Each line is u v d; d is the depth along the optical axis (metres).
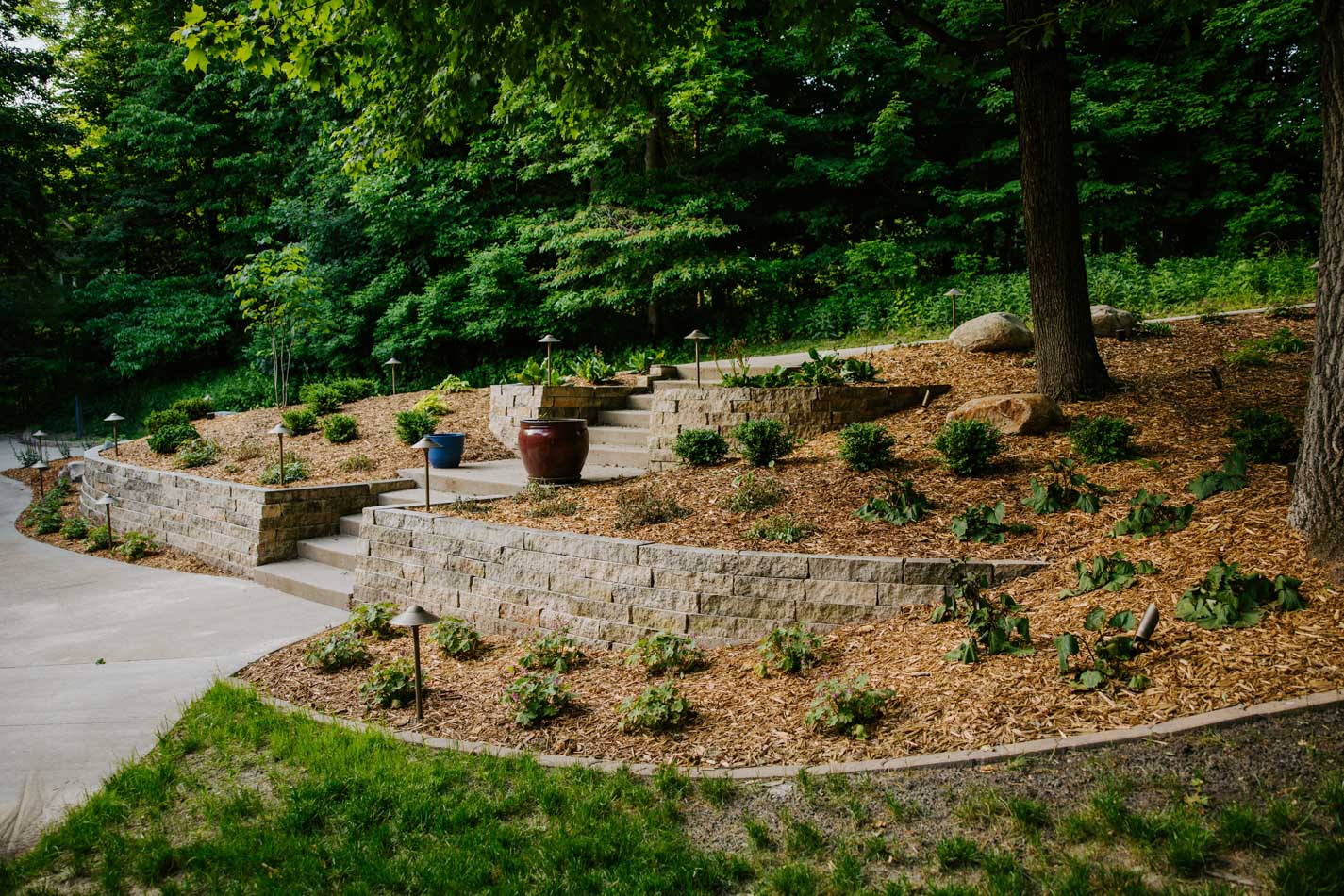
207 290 21.83
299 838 3.12
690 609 5.18
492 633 5.98
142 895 2.88
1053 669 3.80
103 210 23.08
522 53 6.37
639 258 15.37
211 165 22.28
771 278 16.56
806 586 4.96
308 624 6.37
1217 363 8.32
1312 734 3.00
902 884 2.66
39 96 21.70
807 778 3.35
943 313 13.60
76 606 7.06
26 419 22.19
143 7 21.72
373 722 4.30
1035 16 6.98
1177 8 6.03
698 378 9.64
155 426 13.03
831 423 8.04
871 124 16.05
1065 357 7.74
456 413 12.09
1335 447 4.10
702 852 2.96
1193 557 4.47
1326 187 4.19
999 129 16.81
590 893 2.74
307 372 19.78
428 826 3.21
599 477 7.99
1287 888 2.37
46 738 4.21
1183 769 2.98
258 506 8.09
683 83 14.15
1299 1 13.27
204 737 4.12
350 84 7.28
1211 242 16.48
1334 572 3.94
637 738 3.94
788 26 7.25
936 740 3.47
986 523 5.43
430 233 17.62
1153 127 14.71
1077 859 2.65
